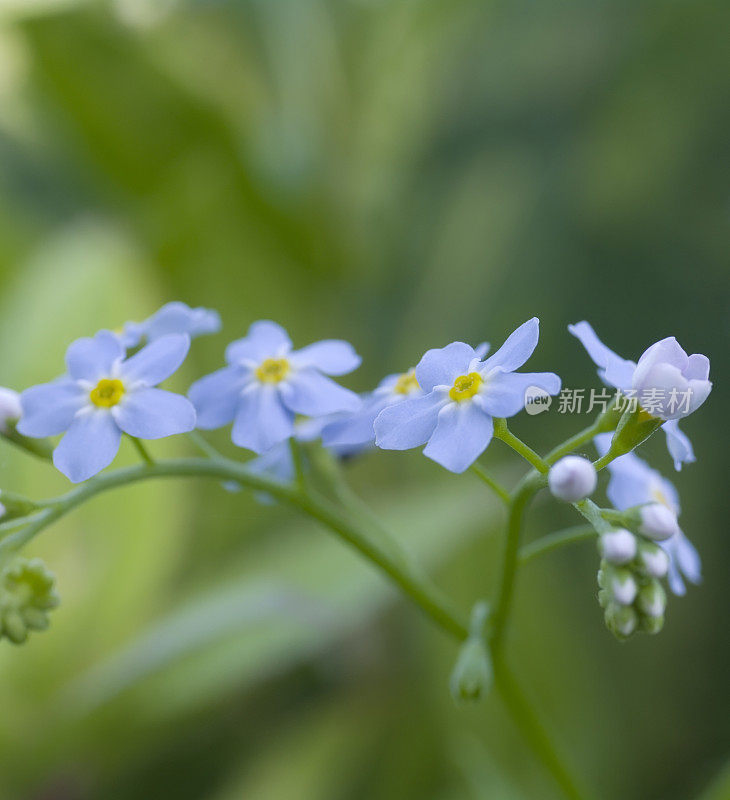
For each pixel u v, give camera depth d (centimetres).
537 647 18
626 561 13
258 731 18
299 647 17
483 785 16
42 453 14
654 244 21
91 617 17
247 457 19
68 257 18
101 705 17
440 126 23
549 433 19
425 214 22
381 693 18
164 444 17
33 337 17
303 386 14
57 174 22
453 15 21
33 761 17
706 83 21
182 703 17
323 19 21
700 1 21
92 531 17
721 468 19
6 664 17
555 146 22
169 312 14
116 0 19
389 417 13
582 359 20
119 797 17
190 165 20
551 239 21
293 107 20
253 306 20
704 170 21
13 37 19
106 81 20
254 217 20
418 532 17
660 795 18
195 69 20
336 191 21
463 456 13
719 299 20
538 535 19
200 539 19
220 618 17
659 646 18
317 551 17
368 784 17
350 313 21
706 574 19
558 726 17
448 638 18
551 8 22
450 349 13
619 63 22
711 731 18
